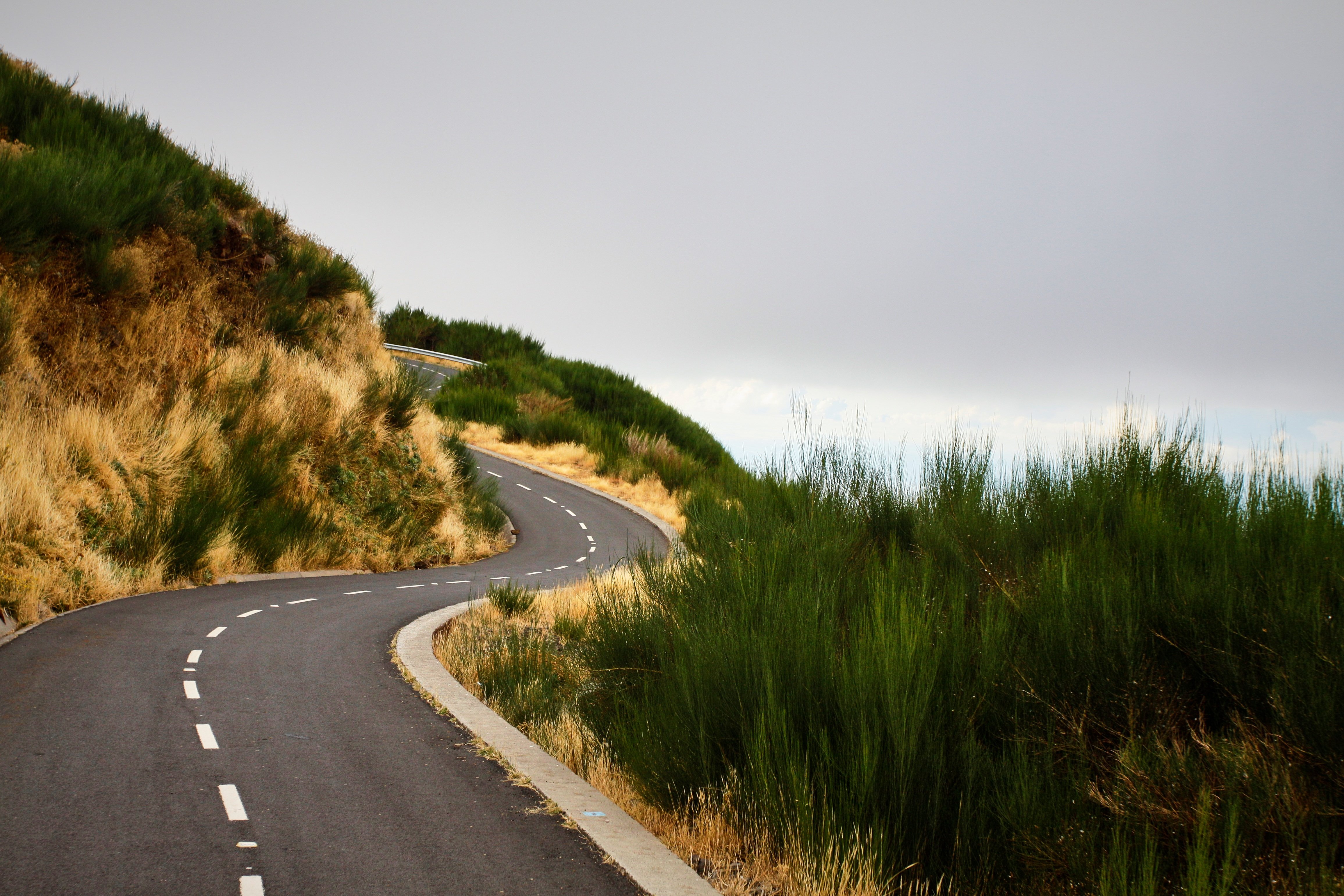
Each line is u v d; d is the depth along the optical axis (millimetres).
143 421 14828
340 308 25156
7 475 11273
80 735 5930
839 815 4676
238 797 5059
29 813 4559
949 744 5027
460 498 24875
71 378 14359
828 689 5430
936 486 8750
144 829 4480
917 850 4562
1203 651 4961
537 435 42031
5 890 3689
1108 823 4406
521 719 7754
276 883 3984
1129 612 5117
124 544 12688
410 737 6609
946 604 6590
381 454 21859
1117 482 7156
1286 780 3984
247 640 9672
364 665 9078
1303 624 4559
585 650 9047
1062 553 6508
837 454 9828
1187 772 4238
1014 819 4395
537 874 4320
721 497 12266
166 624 10148
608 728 7145
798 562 7617
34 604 9602
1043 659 5340
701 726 5629
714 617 7051
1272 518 5672
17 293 13703
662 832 5203
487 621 12195
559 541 26469
